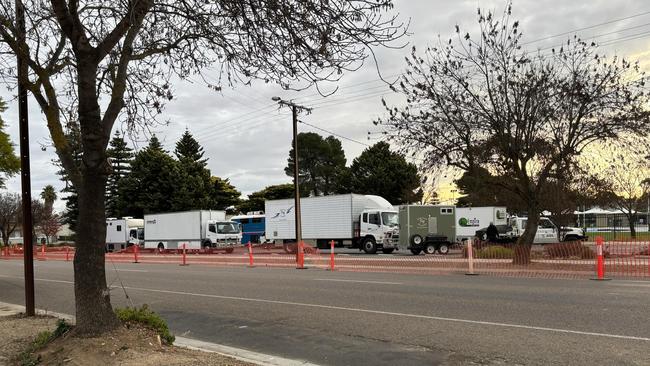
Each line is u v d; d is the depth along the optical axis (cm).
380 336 817
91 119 632
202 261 2939
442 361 668
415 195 5088
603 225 6612
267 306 1140
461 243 3209
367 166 6241
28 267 1020
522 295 1179
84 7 691
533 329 827
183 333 887
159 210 6344
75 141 761
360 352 725
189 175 6519
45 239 8662
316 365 664
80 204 655
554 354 680
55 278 2034
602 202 3834
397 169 5984
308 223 3716
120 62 671
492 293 1222
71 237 9388
